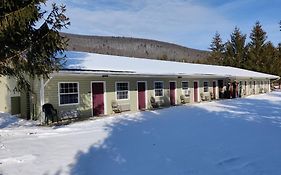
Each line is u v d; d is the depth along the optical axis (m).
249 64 58.66
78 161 7.76
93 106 18.83
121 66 21.75
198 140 10.70
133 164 7.73
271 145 9.88
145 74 20.38
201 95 30.11
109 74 17.86
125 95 21.23
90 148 9.25
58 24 11.44
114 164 7.70
